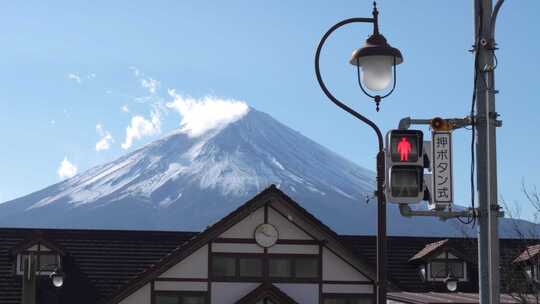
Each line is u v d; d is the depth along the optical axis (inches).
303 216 1461.6
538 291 1145.4
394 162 514.9
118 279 1701.5
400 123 525.3
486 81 510.6
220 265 1461.6
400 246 1820.9
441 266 1699.1
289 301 1443.2
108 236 1792.6
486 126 508.7
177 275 1450.5
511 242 1728.6
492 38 512.4
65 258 1710.1
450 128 522.6
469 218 523.8
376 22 589.9
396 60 560.7
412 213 519.2
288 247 1475.1
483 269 502.6
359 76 564.4
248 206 1456.7
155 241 1798.7
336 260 1480.1
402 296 1247.5
